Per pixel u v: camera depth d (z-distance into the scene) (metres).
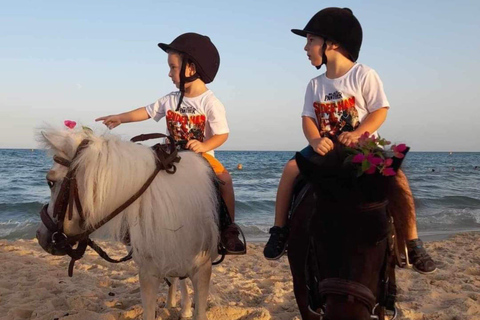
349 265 2.30
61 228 3.27
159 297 5.45
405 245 2.79
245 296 5.61
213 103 4.12
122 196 3.24
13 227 11.77
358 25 3.48
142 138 3.78
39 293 5.55
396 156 2.50
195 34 4.12
